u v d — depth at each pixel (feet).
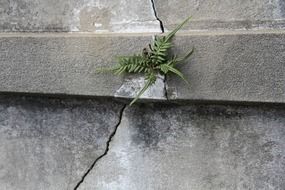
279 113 5.76
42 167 6.42
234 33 5.60
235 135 5.88
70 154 6.32
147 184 6.15
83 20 6.08
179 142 6.01
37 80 6.08
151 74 5.72
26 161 6.46
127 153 6.16
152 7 5.90
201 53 5.68
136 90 5.85
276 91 5.57
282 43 5.50
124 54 5.83
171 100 5.83
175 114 5.98
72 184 6.37
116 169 6.22
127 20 5.98
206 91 5.72
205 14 5.81
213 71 5.68
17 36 6.06
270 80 5.57
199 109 5.92
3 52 6.11
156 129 6.05
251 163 5.89
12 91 6.17
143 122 6.07
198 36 5.66
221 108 5.87
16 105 6.39
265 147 5.84
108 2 5.99
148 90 5.82
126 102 6.05
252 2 5.70
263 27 5.72
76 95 6.05
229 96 5.68
